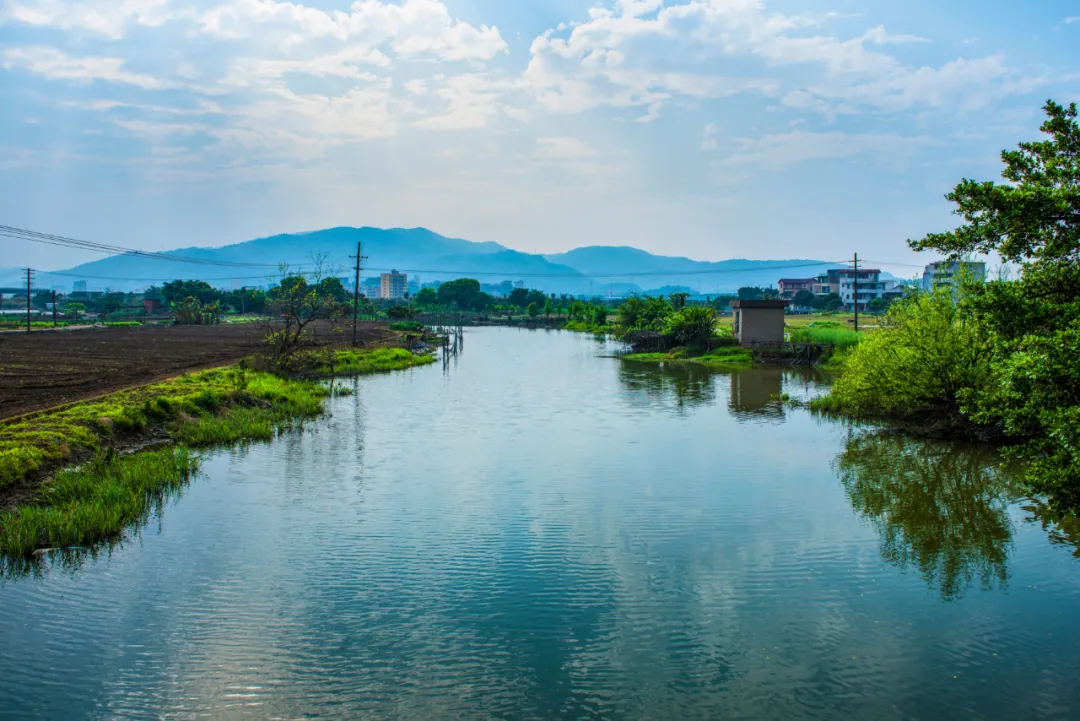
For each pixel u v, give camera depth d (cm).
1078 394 1215
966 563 1527
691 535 1684
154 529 1700
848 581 1434
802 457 2469
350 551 1572
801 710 1005
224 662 1116
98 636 1191
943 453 2505
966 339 2652
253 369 4428
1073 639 1205
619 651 1160
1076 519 1794
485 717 983
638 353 7181
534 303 17125
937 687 1062
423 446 2647
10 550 1512
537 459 2439
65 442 2172
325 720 975
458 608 1305
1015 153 1300
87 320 11781
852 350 3531
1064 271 1217
